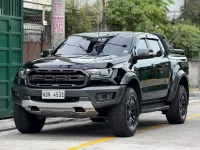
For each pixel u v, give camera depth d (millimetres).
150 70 13344
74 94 11555
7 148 10633
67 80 11672
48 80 11820
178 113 14922
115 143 11273
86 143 11273
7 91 15547
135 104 12297
